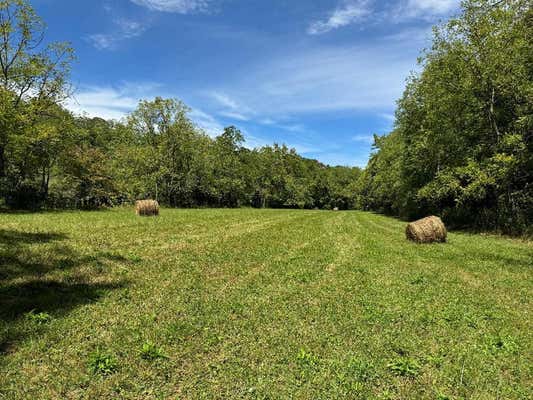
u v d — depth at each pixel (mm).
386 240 20219
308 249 16062
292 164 95938
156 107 52125
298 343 6172
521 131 23344
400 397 4723
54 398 4445
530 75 24734
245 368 5297
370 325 7078
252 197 85188
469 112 27781
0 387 4590
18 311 7012
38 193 35875
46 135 31016
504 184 24141
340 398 4641
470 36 25469
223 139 78938
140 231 19359
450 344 6348
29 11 30250
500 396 4828
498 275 11773
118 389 4695
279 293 9023
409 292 9477
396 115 40125
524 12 24125
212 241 17172
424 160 33438
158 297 8367
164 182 54219
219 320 7086
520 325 7332
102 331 6379
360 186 79562
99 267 10812
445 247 17719
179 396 4590
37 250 12289
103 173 40281
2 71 30656
